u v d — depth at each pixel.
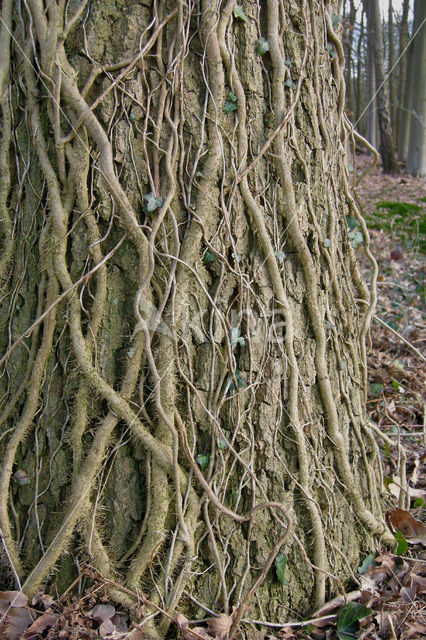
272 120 1.63
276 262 1.65
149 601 1.53
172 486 1.57
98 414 1.57
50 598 1.55
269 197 1.65
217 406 1.60
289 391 1.67
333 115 1.88
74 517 1.54
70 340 1.57
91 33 1.50
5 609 1.53
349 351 1.91
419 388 3.18
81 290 1.55
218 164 1.56
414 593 1.73
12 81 1.59
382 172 12.70
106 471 1.58
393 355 3.61
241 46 1.59
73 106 1.51
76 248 1.56
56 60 1.50
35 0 1.51
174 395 1.55
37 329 1.60
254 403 1.64
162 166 1.54
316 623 1.65
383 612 1.66
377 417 2.87
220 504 1.54
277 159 1.63
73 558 1.58
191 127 1.55
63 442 1.59
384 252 5.66
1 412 1.64
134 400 1.56
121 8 1.50
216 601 1.60
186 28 1.52
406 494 2.19
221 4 1.54
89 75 1.51
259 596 1.64
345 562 1.78
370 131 15.35
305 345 1.73
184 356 1.58
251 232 1.63
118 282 1.56
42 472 1.61
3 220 1.63
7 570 1.62
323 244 1.78
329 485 1.77
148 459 1.55
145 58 1.52
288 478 1.68
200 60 1.54
